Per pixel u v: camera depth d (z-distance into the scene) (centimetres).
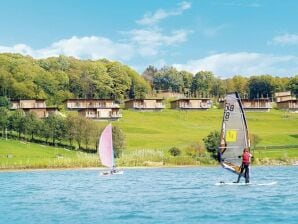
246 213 3109
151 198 4034
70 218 3053
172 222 2841
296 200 3681
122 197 4178
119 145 12381
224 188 4662
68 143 15162
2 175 8631
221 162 4572
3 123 15238
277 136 16738
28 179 7194
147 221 2888
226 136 4516
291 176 6788
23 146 14225
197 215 3069
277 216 2977
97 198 4147
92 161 11000
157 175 7638
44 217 3116
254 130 19475
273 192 4238
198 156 11819
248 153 4612
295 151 13462
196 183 5569
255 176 6838
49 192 4831
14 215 3225
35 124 14988
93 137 14088
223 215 3052
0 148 13638
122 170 9656
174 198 3975
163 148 14388
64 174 8544
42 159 12019
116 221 2908
